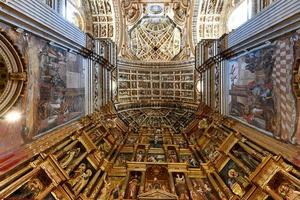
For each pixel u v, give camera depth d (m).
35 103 10.71
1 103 9.38
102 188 11.76
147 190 11.64
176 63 27.70
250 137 12.12
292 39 8.95
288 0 9.02
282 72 9.77
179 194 11.39
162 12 29.56
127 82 27.23
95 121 17.69
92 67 18.83
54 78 12.59
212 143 15.53
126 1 27.38
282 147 9.64
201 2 23.44
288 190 8.28
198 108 22.56
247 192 9.61
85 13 23.03
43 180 9.21
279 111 10.05
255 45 12.18
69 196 9.60
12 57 9.41
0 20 8.00
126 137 19.86
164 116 26.31
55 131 12.54
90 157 13.41
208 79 20.72
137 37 30.70
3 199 7.18
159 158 15.53
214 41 19.58
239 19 20.20
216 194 11.05
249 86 13.24
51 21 11.56
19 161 8.87
